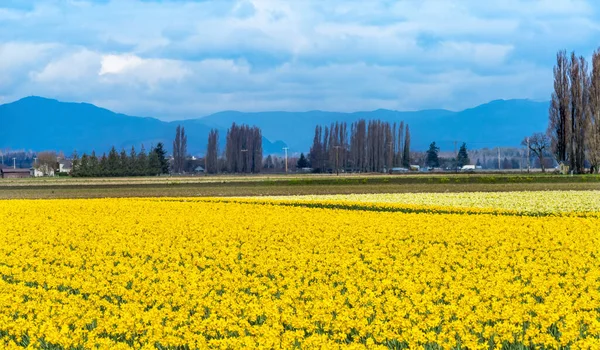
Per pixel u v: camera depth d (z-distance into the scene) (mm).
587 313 13875
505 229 29062
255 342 12945
